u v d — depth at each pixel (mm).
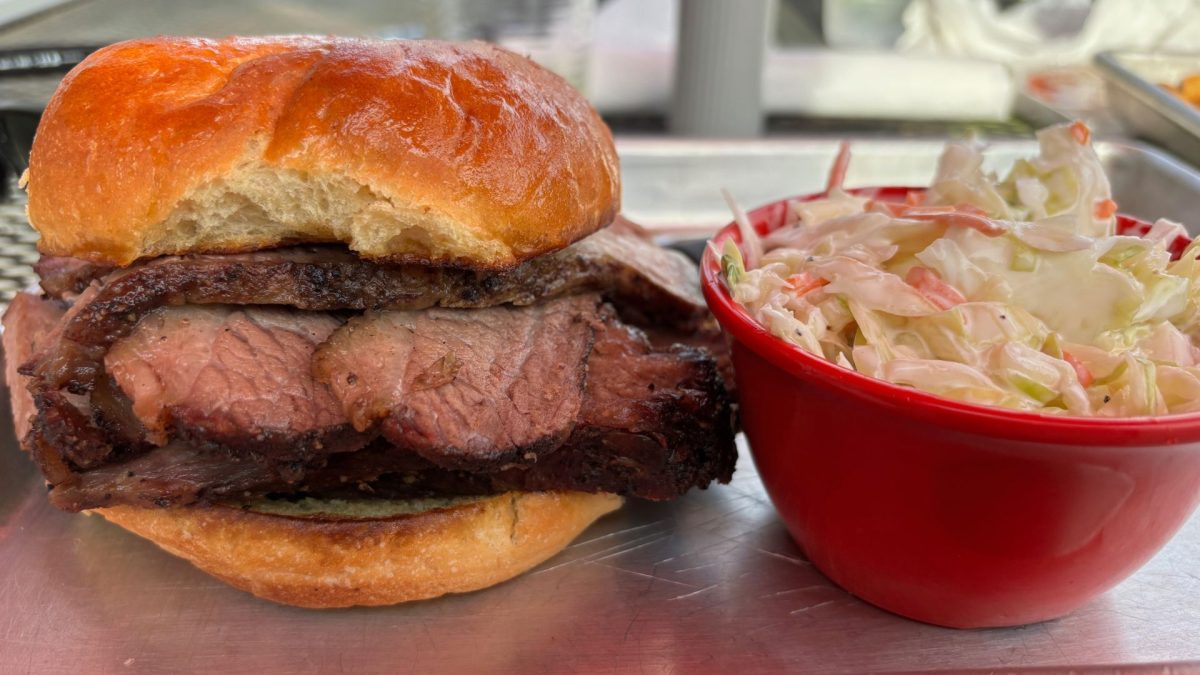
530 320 260
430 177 226
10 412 282
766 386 237
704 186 438
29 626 234
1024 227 239
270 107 225
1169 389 221
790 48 771
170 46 236
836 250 250
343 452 234
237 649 231
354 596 237
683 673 228
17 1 517
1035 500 211
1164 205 393
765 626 240
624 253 284
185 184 221
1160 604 246
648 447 242
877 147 443
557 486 245
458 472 242
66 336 228
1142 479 209
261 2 653
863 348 228
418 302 246
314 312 248
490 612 241
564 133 250
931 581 229
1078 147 263
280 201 229
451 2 774
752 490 280
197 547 234
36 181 230
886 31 809
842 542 237
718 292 244
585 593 247
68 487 231
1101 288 232
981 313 229
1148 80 537
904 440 214
